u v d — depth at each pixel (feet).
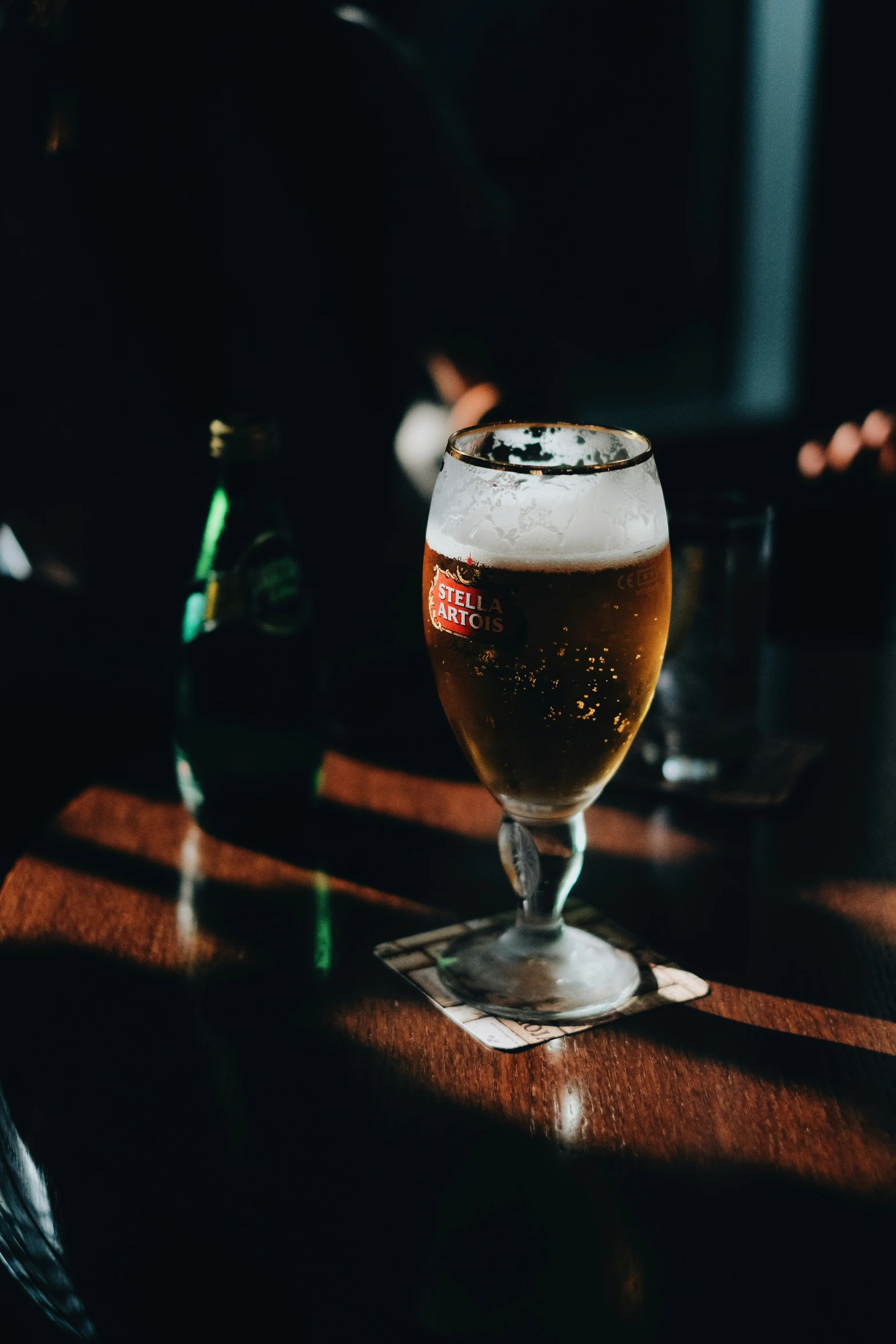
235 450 2.59
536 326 4.70
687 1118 2.00
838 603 5.29
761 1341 1.72
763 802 2.71
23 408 4.66
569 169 8.36
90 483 4.61
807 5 8.10
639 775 2.84
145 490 4.61
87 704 4.66
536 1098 2.04
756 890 2.48
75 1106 2.02
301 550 4.57
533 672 2.10
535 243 8.46
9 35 4.50
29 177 4.48
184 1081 2.07
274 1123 2.00
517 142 8.16
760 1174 1.92
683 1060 2.10
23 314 4.60
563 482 2.09
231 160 4.50
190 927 2.40
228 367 4.63
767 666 3.40
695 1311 1.75
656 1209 1.87
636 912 2.43
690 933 2.37
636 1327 1.73
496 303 4.66
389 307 4.69
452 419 3.78
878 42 8.02
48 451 4.64
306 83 4.58
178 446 4.62
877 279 8.54
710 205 8.75
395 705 2.96
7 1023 2.17
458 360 4.50
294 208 4.58
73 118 4.42
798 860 2.57
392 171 4.65
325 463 4.71
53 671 4.75
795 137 8.40
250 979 2.27
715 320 9.02
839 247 8.52
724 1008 2.20
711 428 8.39
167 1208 1.87
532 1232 1.84
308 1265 1.80
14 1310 1.96
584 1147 1.96
